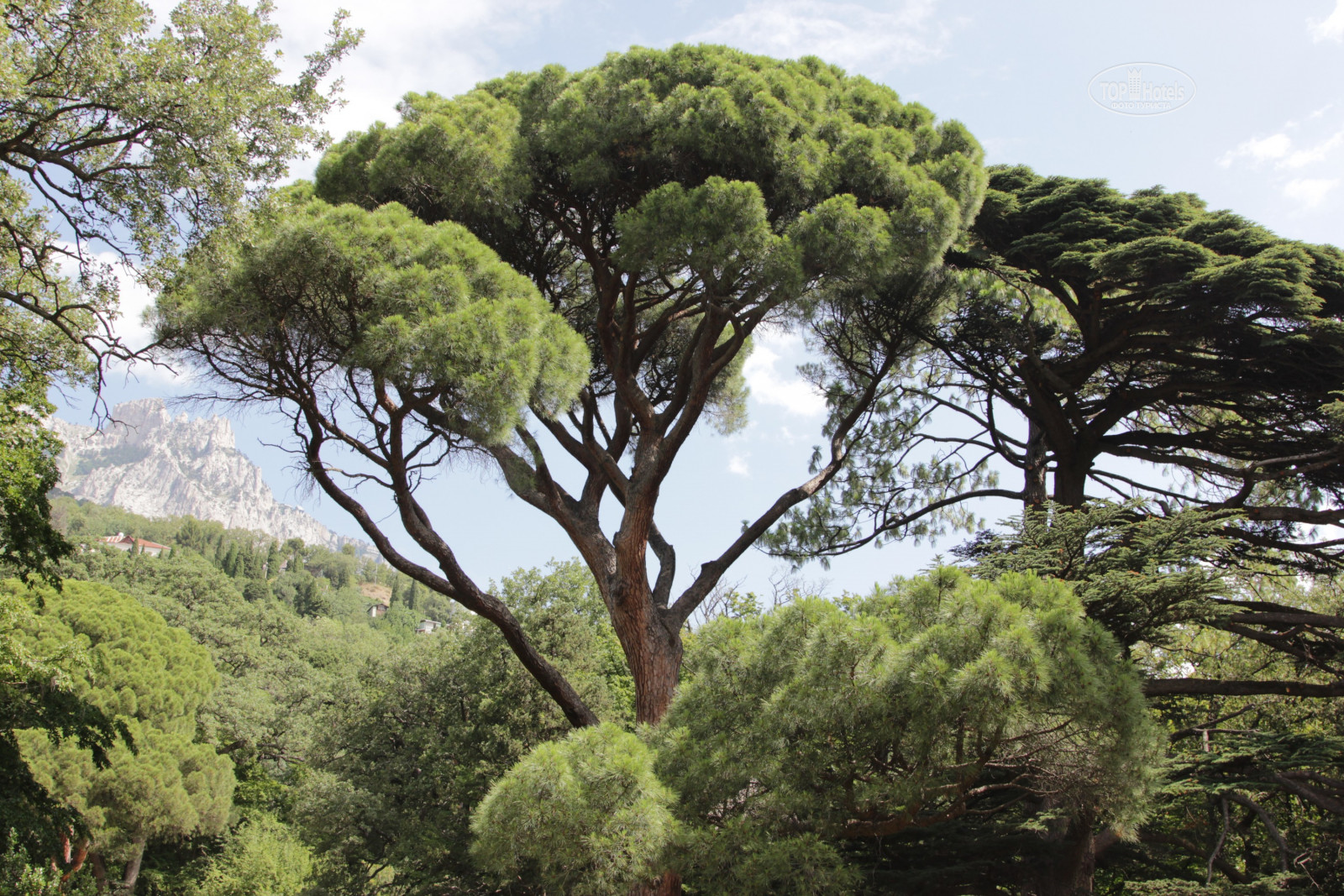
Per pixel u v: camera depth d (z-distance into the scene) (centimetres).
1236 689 954
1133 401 1221
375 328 803
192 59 776
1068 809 732
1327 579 1535
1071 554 878
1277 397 1152
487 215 1054
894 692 591
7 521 952
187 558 5044
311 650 4784
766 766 644
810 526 1430
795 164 966
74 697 1173
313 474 933
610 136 980
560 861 580
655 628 992
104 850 2416
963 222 1090
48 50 726
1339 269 1029
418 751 2056
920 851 906
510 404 801
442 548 946
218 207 782
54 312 970
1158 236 1027
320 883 1947
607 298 1076
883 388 1460
